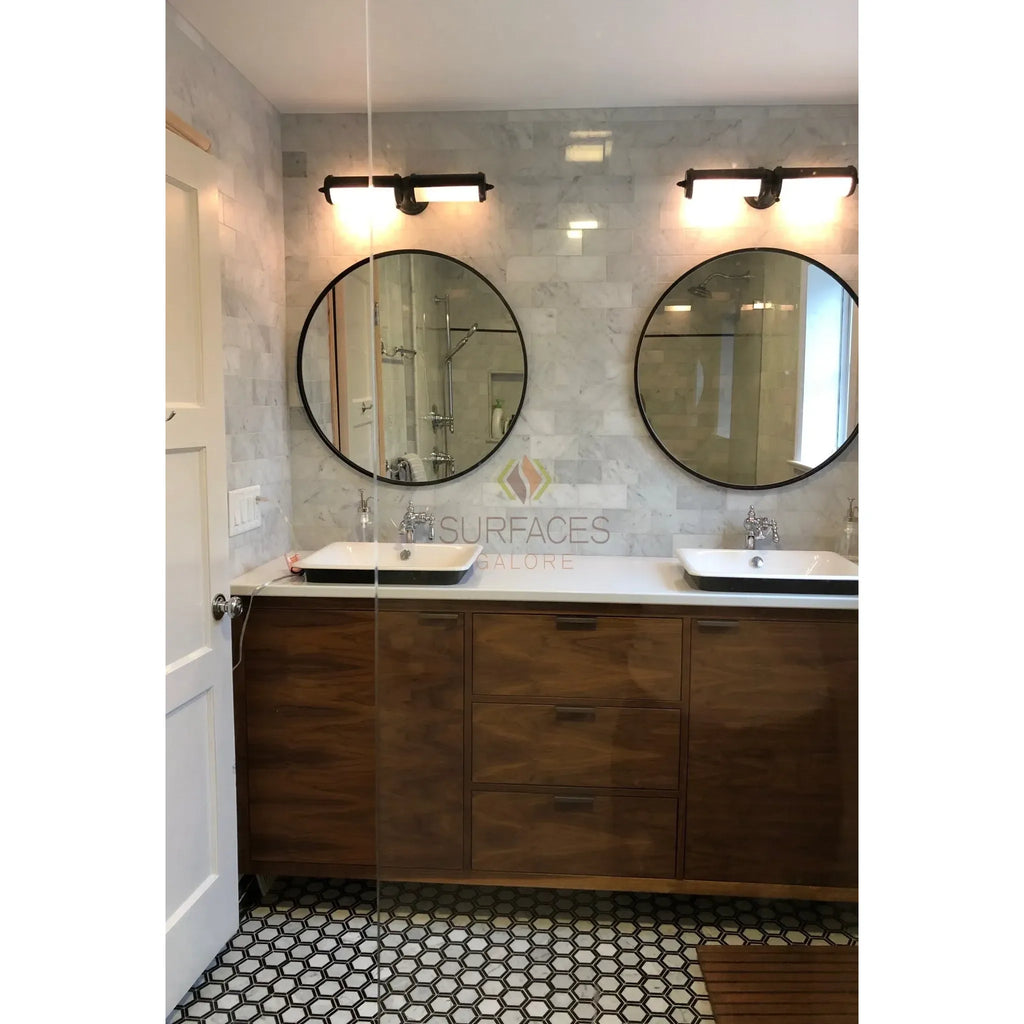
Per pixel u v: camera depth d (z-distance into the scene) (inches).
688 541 95.4
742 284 92.7
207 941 73.2
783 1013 73.2
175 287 67.4
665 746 82.7
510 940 79.9
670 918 82.4
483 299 94.3
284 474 98.8
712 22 81.0
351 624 84.0
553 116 91.4
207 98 80.7
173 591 67.8
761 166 90.7
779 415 93.7
